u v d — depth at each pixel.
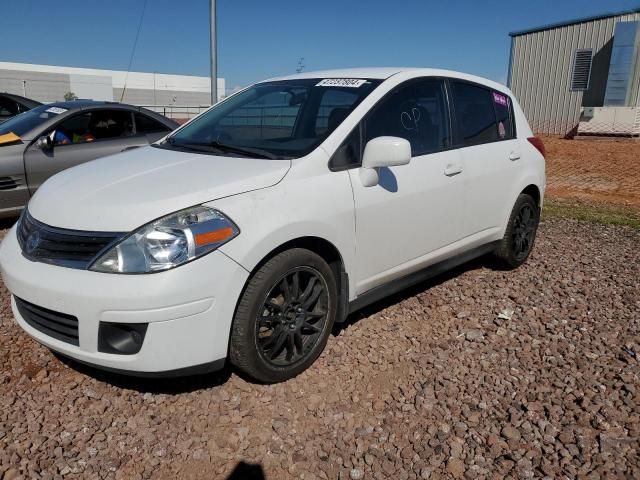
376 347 3.52
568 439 2.66
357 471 2.46
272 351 2.97
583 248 5.95
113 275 2.52
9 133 6.04
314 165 3.12
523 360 3.42
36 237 2.79
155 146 3.87
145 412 2.82
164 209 2.62
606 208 8.65
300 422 2.78
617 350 3.56
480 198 4.29
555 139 17.78
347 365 3.29
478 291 4.50
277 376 3.01
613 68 17.33
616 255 5.70
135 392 2.98
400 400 2.98
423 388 3.09
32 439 2.60
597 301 4.37
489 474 2.45
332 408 2.89
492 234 4.57
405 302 4.23
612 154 14.34
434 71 4.12
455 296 4.38
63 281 2.59
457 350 3.53
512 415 2.84
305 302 3.09
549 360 3.41
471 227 4.29
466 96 4.36
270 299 2.91
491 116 4.60
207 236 2.61
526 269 5.10
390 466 2.49
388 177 3.46
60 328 2.73
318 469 2.48
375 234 3.41
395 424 2.78
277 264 2.86
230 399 2.94
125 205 2.66
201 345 2.64
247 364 2.86
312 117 3.54
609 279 4.90
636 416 2.83
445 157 3.93
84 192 2.88
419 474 2.45
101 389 3.01
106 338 2.59
